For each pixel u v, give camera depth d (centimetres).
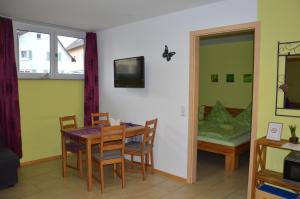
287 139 251
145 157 396
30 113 423
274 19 257
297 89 244
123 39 432
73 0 300
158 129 387
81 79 488
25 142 421
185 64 345
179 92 355
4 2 306
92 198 307
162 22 368
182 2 306
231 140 411
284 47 251
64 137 370
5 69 374
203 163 443
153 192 325
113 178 370
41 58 430
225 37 510
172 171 372
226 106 586
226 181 362
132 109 428
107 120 429
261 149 256
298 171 223
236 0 288
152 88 391
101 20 396
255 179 249
